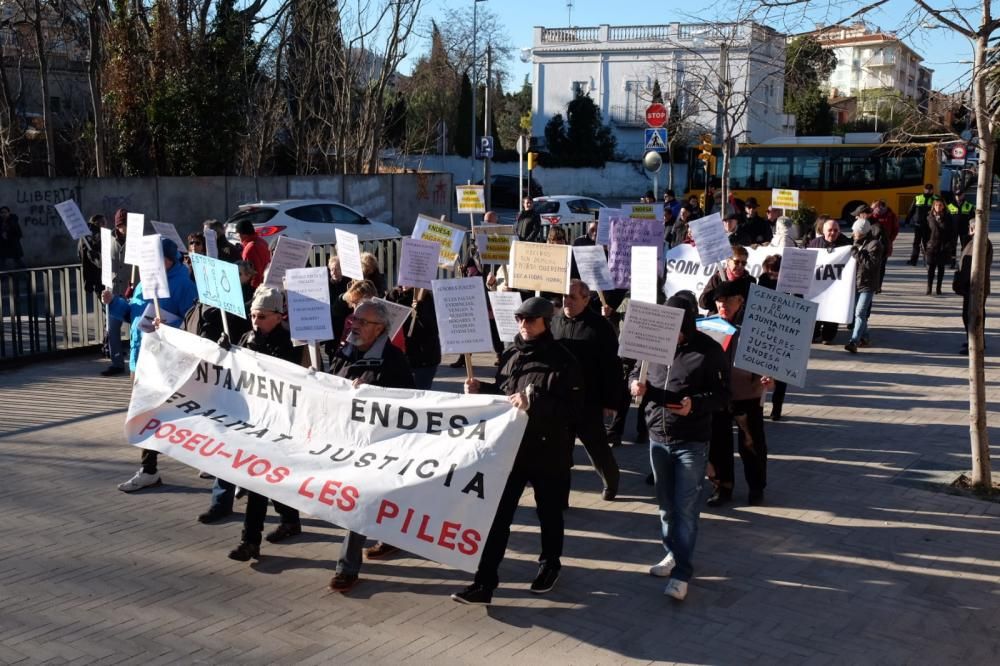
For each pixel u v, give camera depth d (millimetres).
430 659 5152
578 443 9406
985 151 7609
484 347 6230
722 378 5984
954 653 5289
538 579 5941
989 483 7805
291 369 6398
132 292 11703
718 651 5285
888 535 6961
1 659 5059
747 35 16016
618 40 56562
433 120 57375
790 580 6207
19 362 12367
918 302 18828
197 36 29266
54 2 27469
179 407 6742
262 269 12188
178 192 26812
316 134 34531
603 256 9148
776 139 40594
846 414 10352
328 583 6098
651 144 19750
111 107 28547
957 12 7875
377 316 6121
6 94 28844
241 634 5402
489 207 34625
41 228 24234
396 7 33531
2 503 7410
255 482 6137
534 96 58906
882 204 20750
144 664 5039
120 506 7391
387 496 5754
